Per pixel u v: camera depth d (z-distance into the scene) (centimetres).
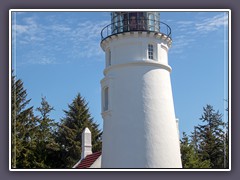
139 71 2509
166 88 2577
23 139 5619
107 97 2616
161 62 2577
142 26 2584
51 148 5838
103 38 2684
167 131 2481
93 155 3647
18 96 5762
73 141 6000
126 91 2494
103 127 2603
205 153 5944
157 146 2414
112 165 2431
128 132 2427
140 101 2467
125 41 2553
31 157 5597
